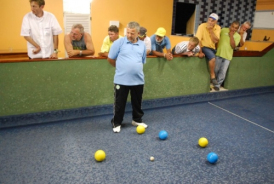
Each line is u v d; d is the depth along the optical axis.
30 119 3.37
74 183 2.22
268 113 4.20
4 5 5.20
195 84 4.51
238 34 4.55
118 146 2.90
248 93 5.21
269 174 2.46
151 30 6.76
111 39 3.56
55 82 3.40
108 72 3.69
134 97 3.28
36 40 3.42
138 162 2.58
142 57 3.21
